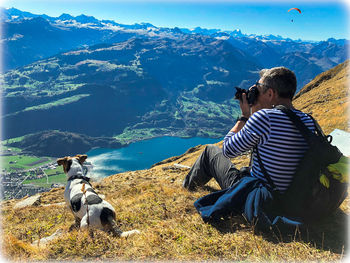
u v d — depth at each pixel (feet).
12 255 6.13
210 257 4.97
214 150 7.98
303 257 4.64
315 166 4.80
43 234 9.90
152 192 10.18
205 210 6.23
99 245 6.05
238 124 5.88
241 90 5.86
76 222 9.23
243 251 5.03
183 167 18.60
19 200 17.84
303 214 5.22
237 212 5.86
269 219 5.32
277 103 5.36
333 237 5.21
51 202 16.26
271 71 5.37
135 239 6.22
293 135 4.90
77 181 9.54
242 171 6.28
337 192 5.02
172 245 5.54
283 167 4.99
